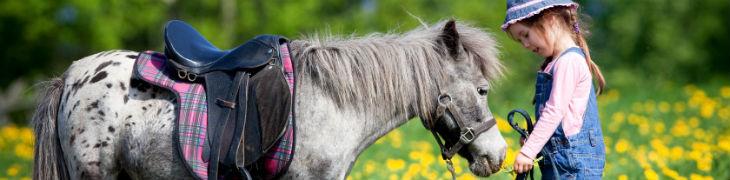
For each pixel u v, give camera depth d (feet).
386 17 103.55
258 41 18.19
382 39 19.13
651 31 118.62
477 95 19.01
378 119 18.75
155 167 17.83
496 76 19.49
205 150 17.46
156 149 17.76
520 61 107.96
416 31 19.62
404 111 18.89
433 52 18.83
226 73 18.02
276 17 100.58
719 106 48.49
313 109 17.94
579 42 19.79
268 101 17.54
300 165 17.87
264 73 17.76
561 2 19.24
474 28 19.79
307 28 100.78
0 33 104.99
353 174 29.96
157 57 18.90
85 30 96.84
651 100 54.85
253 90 17.69
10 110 97.09
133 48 109.50
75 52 111.65
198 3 104.12
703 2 117.91
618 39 124.16
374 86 18.47
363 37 19.39
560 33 19.36
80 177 18.20
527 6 19.08
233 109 17.63
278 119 17.46
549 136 18.86
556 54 19.52
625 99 58.44
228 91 17.76
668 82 86.33
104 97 18.21
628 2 121.39
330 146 17.98
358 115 18.43
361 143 18.84
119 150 18.15
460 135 18.89
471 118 18.88
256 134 17.53
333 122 18.04
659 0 117.91
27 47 106.01
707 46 119.96
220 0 103.14
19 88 98.32
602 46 131.03
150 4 97.71
